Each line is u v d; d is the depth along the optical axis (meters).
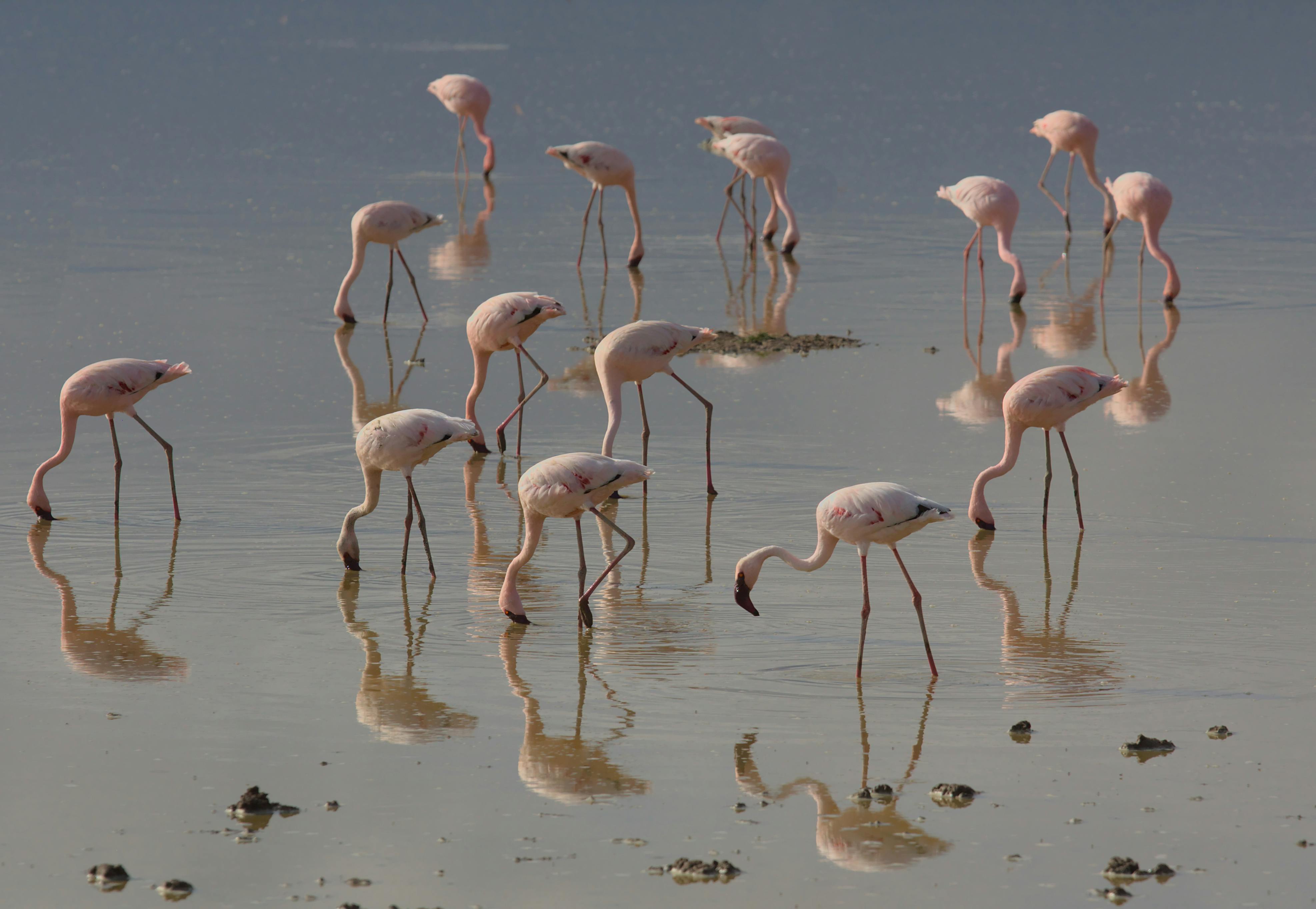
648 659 12.05
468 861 8.52
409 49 87.00
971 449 18.72
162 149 49.09
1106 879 8.28
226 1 110.31
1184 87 67.00
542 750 10.19
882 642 12.42
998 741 10.30
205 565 14.47
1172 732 10.41
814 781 9.66
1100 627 12.70
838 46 90.44
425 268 31.89
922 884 8.25
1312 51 81.44
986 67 76.88
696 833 8.91
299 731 10.49
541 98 64.31
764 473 17.77
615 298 29.02
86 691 11.21
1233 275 31.00
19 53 75.31
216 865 8.45
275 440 19.23
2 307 27.02
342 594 13.69
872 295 29.50
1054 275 31.62
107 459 18.27
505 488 17.34
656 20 107.56
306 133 53.62
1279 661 11.81
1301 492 16.66
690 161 49.66
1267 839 8.74
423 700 11.13
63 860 8.52
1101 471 17.69
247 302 28.12
